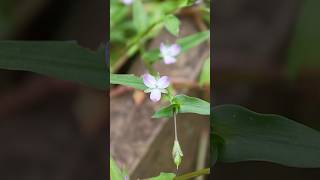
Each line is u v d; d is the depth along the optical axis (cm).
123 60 38
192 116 29
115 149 31
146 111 33
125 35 39
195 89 36
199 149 30
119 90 35
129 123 33
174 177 26
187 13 34
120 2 40
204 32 33
